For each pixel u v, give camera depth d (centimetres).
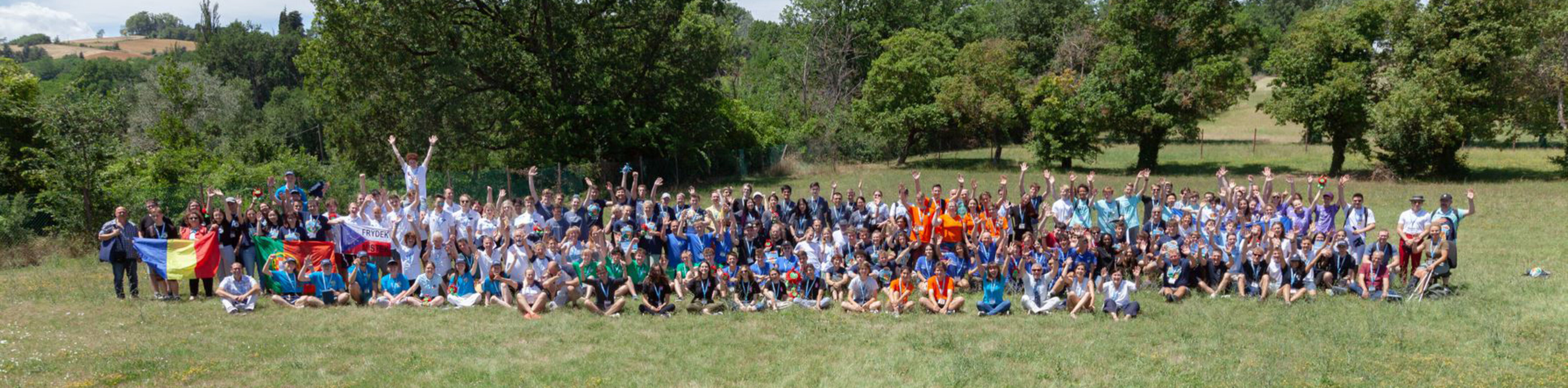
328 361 1036
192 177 2506
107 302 1362
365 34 3164
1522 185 3033
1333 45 3591
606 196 3291
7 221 1866
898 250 1573
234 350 1073
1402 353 1061
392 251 1468
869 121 4538
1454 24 3234
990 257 1495
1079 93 4038
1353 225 1538
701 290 1341
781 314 1311
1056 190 3180
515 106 3541
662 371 1014
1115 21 4019
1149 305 1341
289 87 9794
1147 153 4097
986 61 4334
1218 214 1603
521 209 1692
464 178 2934
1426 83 3247
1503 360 1027
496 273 1346
